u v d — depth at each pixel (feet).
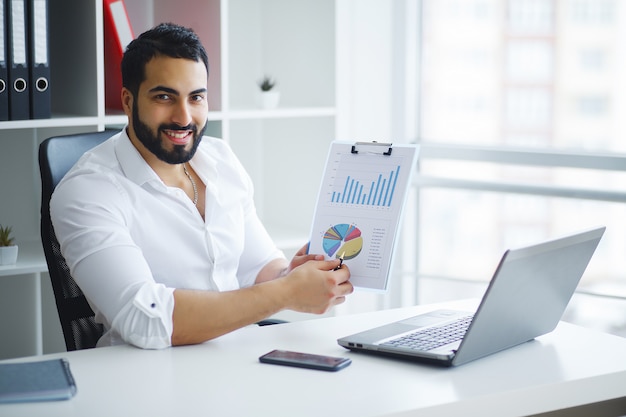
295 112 10.99
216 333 6.08
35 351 9.70
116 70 10.03
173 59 6.67
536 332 6.26
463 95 12.69
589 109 11.96
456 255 12.87
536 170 12.06
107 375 5.46
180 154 6.88
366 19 11.87
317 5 11.52
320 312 6.32
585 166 11.61
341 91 11.55
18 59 9.01
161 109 6.74
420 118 12.97
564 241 5.86
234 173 7.76
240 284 7.92
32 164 10.59
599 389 5.63
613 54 11.78
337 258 6.51
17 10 8.94
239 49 12.25
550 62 12.14
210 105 10.51
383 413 4.84
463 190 12.43
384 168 6.57
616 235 11.80
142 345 5.99
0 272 8.95
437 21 12.71
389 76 12.37
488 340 5.74
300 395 5.11
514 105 12.38
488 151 12.25
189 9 10.64
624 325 11.84
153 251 7.00
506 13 12.32
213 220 7.36
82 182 6.72
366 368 5.62
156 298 6.03
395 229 6.40
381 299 12.81
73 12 9.74
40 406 4.92
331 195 6.68
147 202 6.97
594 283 11.97
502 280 5.41
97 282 6.23
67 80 9.99
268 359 5.69
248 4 12.23
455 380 5.41
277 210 12.34
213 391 5.17
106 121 9.55
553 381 5.45
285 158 12.14
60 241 6.60
